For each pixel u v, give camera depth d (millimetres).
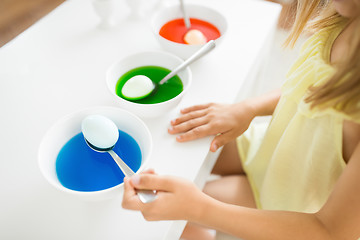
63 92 691
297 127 641
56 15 906
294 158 675
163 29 812
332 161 595
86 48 804
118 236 489
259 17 935
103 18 851
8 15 1851
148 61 698
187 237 1050
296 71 643
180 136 620
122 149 554
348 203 482
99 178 515
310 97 527
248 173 860
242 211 545
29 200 522
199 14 837
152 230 498
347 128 545
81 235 488
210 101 702
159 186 480
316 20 651
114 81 657
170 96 643
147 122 649
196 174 569
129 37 844
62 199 525
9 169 559
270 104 746
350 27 566
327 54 588
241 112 681
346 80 459
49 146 521
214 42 681
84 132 542
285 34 1852
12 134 612
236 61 791
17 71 735
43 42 815
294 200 706
